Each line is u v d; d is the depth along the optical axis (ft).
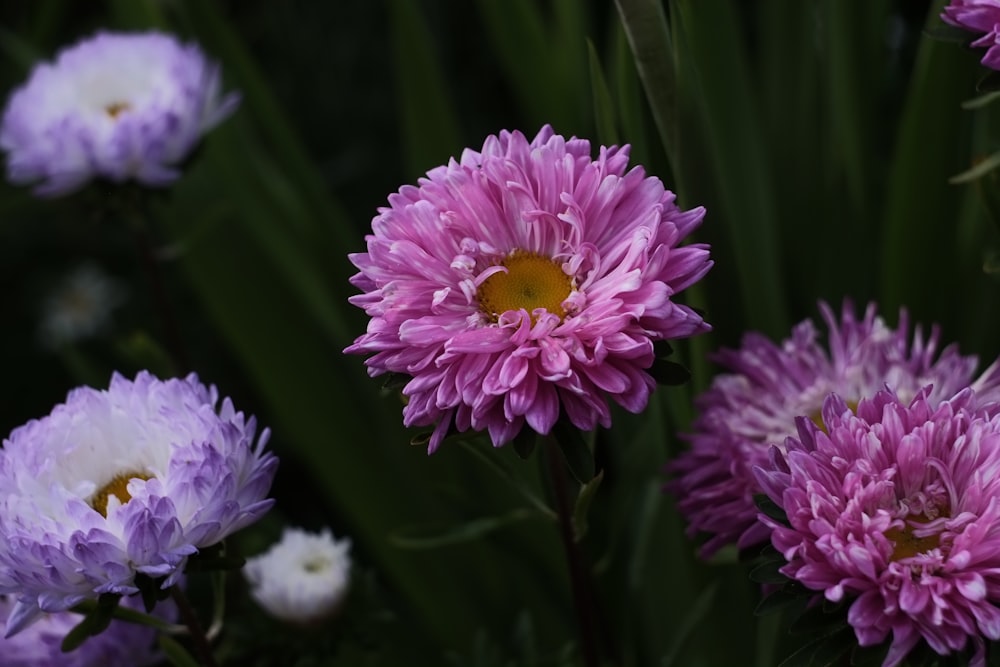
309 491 4.98
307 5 5.41
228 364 5.14
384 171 5.23
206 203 3.82
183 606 2.73
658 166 2.94
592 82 2.88
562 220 2.56
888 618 2.48
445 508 3.57
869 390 2.81
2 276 5.74
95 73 3.35
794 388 2.86
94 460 2.70
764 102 3.59
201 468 2.58
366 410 3.80
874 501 2.52
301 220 3.74
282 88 5.40
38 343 5.59
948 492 2.54
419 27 3.56
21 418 5.42
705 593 3.08
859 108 3.42
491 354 2.52
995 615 2.46
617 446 3.39
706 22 3.11
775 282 3.25
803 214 3.53
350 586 3.05
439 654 3.51
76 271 5.63
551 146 2.57
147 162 3.19
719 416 2.85
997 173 2.82
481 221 2.58
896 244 3.35
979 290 3.43
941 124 3.25
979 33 2.64
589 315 2.51
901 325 2.85
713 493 2.80
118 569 2.57
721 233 3.03
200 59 3.32
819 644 2.52
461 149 3.66
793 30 3.55
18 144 3.33
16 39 4.01
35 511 2.61
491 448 2.74
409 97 3.58
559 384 2.50
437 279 2.55
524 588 3.51
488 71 5.32
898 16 4.54
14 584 2.60
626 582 3.26
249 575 3.04
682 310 2.51
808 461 2.52
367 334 2.53
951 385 2.77
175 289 5.36
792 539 2.50
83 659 2.81
